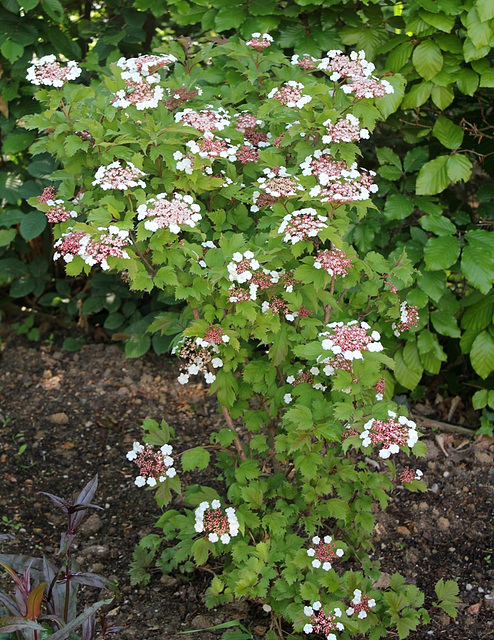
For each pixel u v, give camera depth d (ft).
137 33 13.29
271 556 7.91
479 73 10.60
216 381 8.23
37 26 12.89
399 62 10.83
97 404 13.00
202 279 7.55
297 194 7.69
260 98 9.82
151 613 8.67
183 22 11.96
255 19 11.19
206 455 8.37
